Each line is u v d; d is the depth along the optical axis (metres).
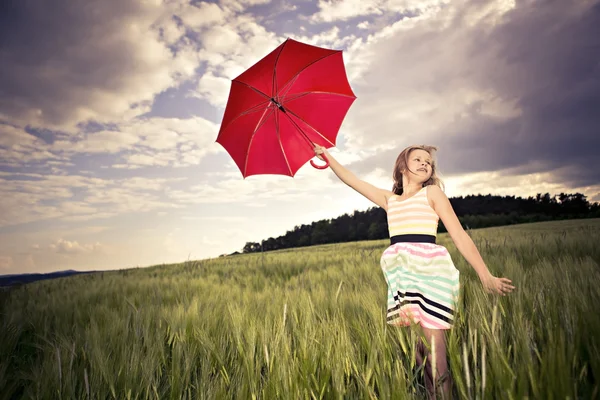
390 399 1.63
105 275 11.95
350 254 11.98
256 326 2.60
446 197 2.25
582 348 1.77
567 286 2.56
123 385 2.10
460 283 2.90
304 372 1.92
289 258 13.01
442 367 1.87
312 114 2.96
